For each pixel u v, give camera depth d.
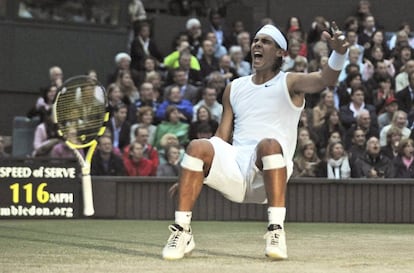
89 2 30.72
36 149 23.83
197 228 17.92
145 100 26.09
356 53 28.86
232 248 13.41
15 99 30.06
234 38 30.89
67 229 17.34
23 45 30.08
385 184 19.88
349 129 25.55
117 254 12.38
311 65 28.77
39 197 18.31
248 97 12.15
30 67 30.20
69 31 30.58
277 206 11.55
